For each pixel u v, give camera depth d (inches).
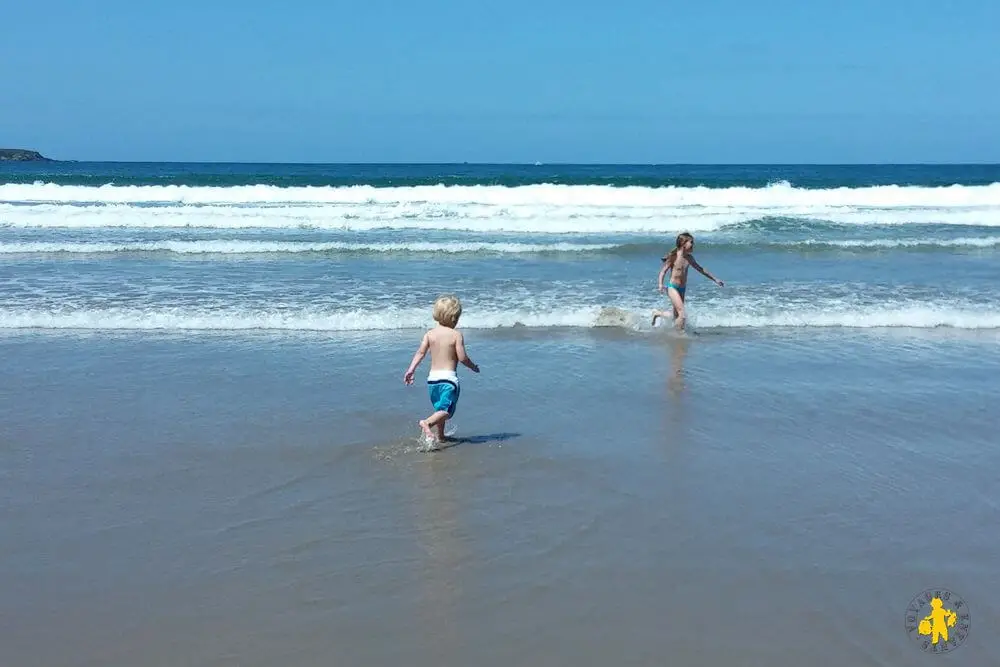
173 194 1096.8
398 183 1727.4
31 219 831.1
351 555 181.8
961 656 145.6
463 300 486.3
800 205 1115.9
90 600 162.6
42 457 244.1
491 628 152.9
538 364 357.4
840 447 257.0
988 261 680.4
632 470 235.3
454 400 257.8
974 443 262.8
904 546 188.4
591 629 152.8
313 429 270.2
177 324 419.5
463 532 193.8
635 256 683.4
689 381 333.1
